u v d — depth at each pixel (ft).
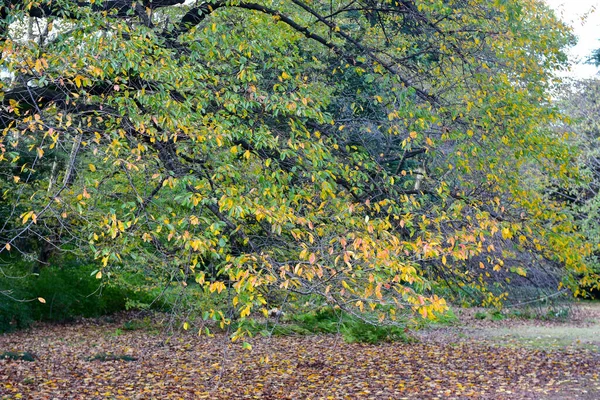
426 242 17.51
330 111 32.35
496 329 63.72
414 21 27.37
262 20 26.78
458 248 18.37
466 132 24.06
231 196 17.31
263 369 40.63
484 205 24.14
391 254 16.70
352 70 31.40
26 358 43.52
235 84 22.52
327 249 18.28
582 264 25.91
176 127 19.12
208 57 22.53
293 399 32.17
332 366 41.83
